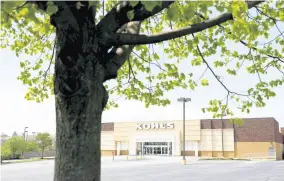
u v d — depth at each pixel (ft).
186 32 11.36
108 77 11.77
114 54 11.96
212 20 11.47
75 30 10.26
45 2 8.67
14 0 7.09
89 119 10.55
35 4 8.66
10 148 214.90
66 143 10.39
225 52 19.63
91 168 10.48
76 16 10.20
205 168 110.32
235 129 218.59
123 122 249.55
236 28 9.10
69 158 10.32
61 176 10.32
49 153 263.29
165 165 129.08
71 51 10.33
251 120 216.54
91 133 10.58
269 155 209.15
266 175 80.48
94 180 10.52
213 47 18.15
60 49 10.42
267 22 15.46
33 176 83.51
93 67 10.68
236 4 8.85
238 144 216.54
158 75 20.90
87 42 10.47
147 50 20.15
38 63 20.72
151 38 11.22
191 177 75.20
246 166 123.13
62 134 10.51
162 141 233.76
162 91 21.07
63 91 10.42
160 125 235.81
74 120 10.41
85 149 10.42
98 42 10.77
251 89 18.95
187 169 104.58
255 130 214.48
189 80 20.26
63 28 10.22
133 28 13.29
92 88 10.63
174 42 21.09
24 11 7.88
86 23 10.41
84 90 10.42
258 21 16.20
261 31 15.70
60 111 10.59
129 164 136.56
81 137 10.41
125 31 13.28
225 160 181.98
